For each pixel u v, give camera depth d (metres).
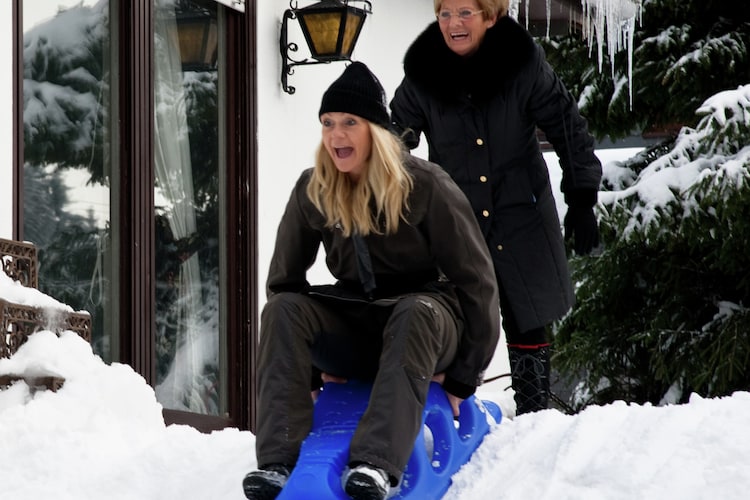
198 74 26.06
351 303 14.50
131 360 23.31
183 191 25.52
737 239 35.41
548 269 18.34
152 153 24.00
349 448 13.48
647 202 36.66
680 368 37.75
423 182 14.33
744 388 37.12
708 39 39.88
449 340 14.26
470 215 14.55
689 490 13.94
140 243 23.59
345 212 14.27
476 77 17.70
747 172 33.91
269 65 27.88
